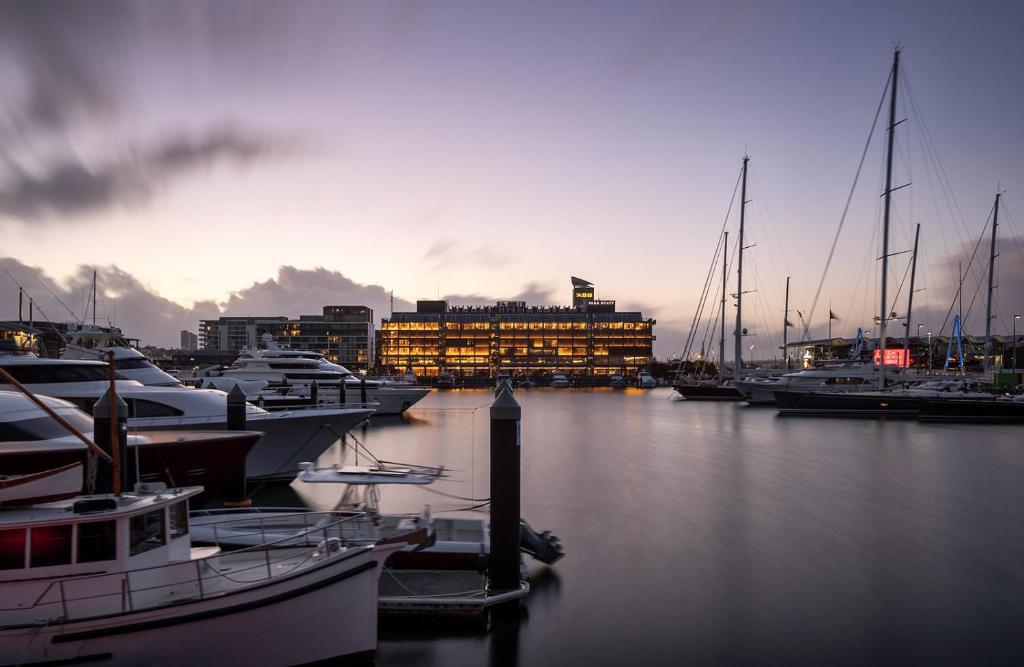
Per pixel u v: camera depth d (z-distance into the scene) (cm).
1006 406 5209
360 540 1107
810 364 10894
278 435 2283
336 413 2406
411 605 1112
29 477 1002
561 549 1442
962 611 1218
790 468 2914
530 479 2619
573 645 1063
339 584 930
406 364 19150
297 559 1078
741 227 8206
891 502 2175
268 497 2147
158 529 916
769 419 5731
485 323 19388
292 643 898
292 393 5028
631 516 1956
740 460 3170
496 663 999
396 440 4016
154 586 892
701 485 2481
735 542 1672
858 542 1678
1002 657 1030
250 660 873
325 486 2336
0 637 786
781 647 1063
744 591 1314
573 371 19288
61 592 829
